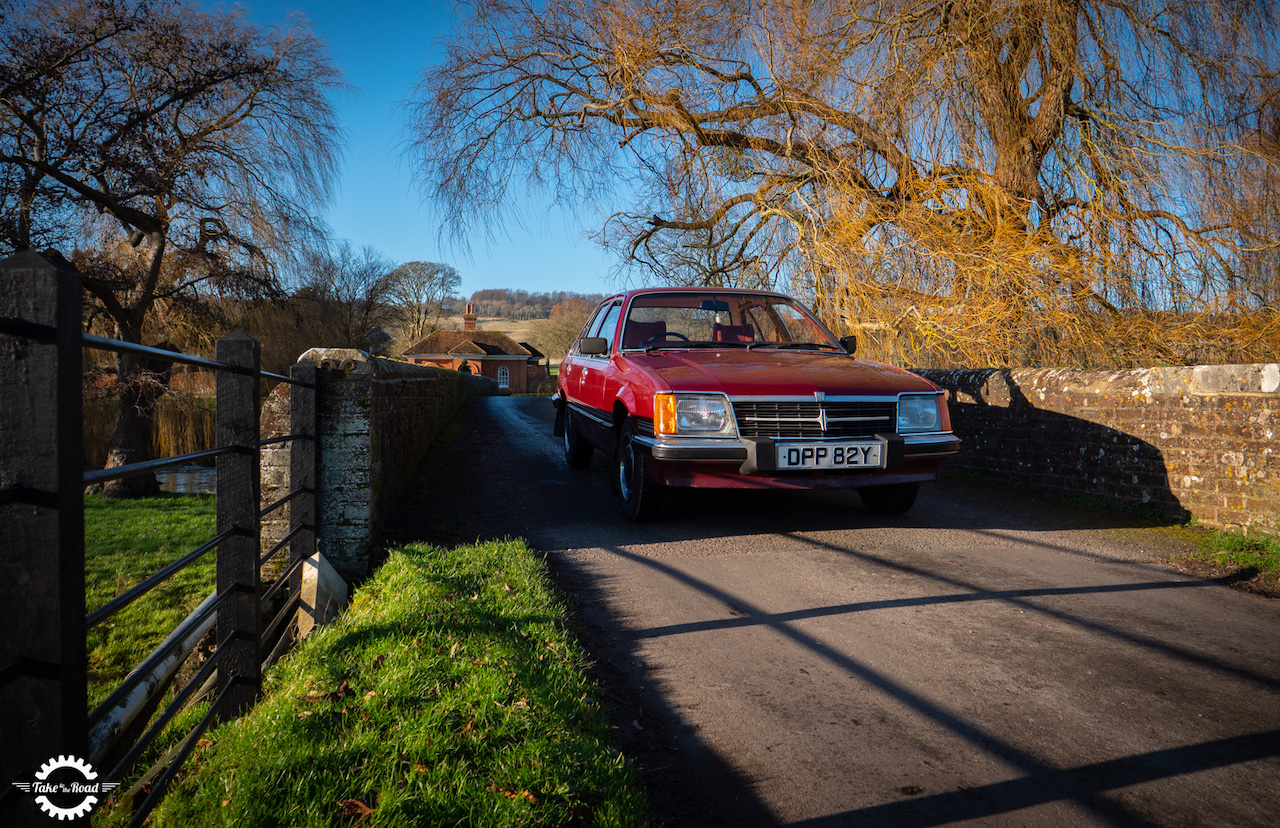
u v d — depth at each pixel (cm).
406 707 215
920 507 583
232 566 248
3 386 124
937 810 186
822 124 1099
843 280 1005
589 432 656
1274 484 489
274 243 1812
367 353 402
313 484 380
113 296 1583
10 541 125
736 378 457
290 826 161
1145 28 955
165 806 175
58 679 127
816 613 332
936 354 953
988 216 991
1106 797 192
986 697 251
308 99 1788
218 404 248
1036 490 671
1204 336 864
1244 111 951
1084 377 637
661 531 485
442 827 165
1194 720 235
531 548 436
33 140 1470
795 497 610
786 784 198
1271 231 902
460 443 954
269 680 259
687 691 254
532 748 193
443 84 1213
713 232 1248
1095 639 306
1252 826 180
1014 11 968
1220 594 373
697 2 1111
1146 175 910
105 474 142
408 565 361
